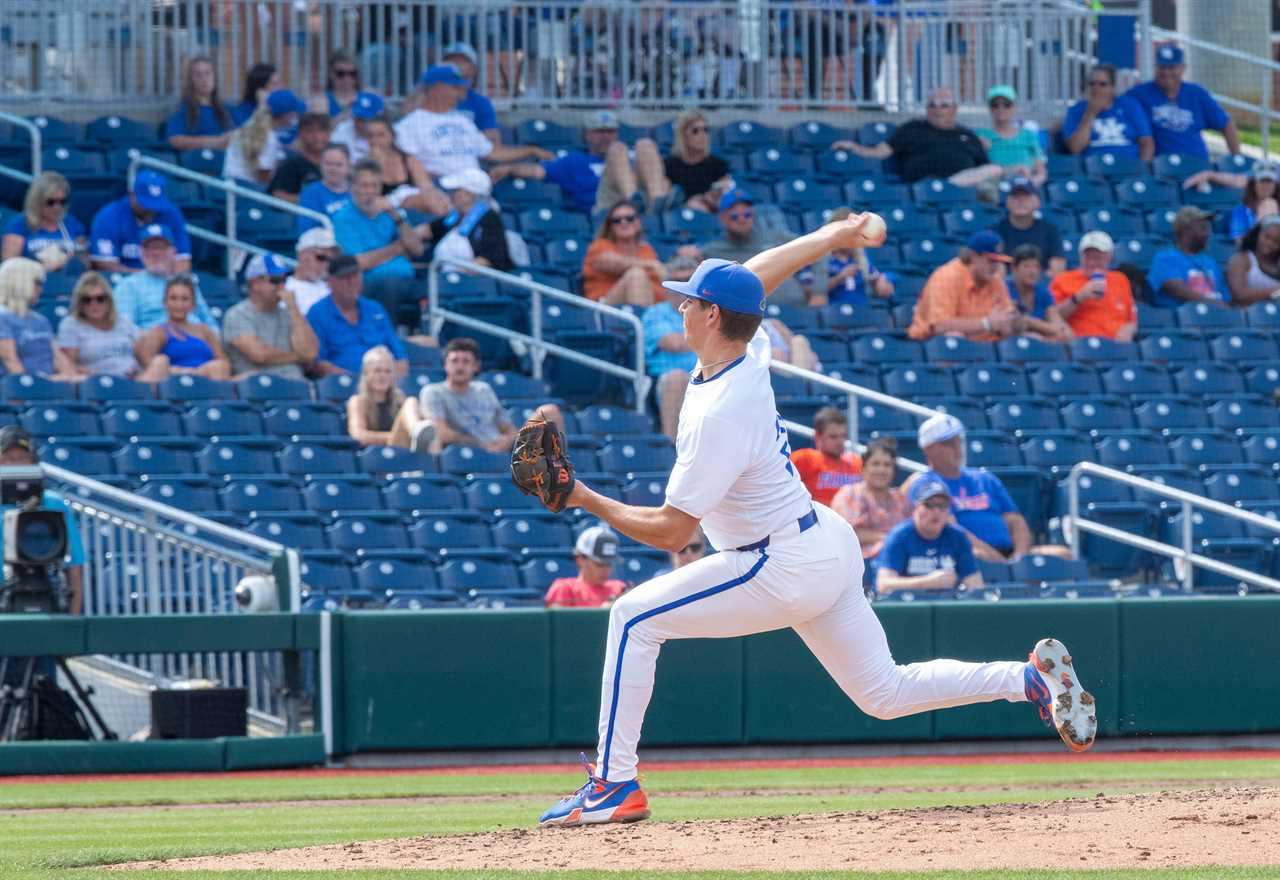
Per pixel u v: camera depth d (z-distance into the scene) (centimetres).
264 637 3347
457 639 3447
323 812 2667
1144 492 4500
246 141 5291
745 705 3519
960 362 4934
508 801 2845
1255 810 1905
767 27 6247
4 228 4812
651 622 1809
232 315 4494
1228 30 7275
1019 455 4575
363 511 4031
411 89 5866
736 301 1761
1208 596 3712
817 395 4688
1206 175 6050
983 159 5966
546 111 6059
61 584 3300
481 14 5916
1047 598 3759
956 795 2814
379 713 3409
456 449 4228
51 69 5603
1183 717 3594
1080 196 5962
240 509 3941
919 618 3491
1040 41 6462
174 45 5681
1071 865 1602
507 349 4953
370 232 5000
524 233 5409
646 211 5522
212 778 3222
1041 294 5219
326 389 4422
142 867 1812
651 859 1680
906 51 6400
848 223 1969
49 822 2539
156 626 3288
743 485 1773
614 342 4862
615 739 1861
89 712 3559
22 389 4172
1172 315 5284
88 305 4356
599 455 4350
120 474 3994
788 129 6112
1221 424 4875
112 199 5222
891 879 1536
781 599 1783
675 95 6212
